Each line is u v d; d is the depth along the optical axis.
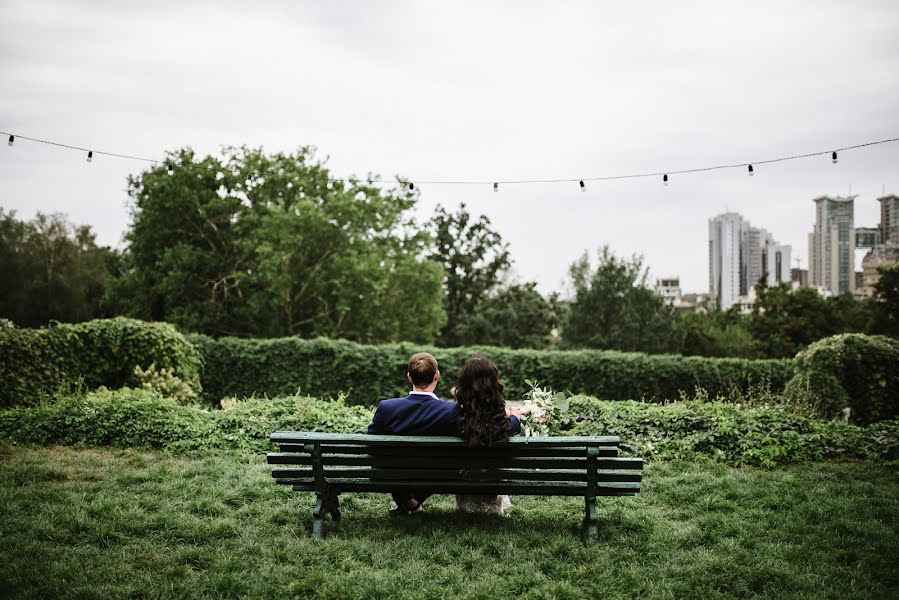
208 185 30.78
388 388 17.45
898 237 133.50
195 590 3.72
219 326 29.33
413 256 32.06
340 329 29.70
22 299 44.75
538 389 5.47
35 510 5.14
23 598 3.54
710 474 6.56
